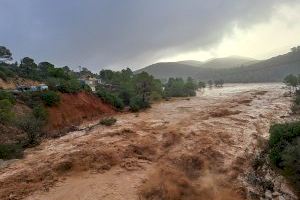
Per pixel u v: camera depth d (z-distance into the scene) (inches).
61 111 1915.6
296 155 823.1
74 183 872.9
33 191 823.7
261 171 916.6
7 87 2487.7
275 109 2160.4
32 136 1344.7
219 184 849.5
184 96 4121.6
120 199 765.9
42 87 2133.4
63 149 1218.0
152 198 768.3
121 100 2701.8
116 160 1044.5
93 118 2078.0
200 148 1154.7
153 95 3376.0
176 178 880.9
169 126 1646.2
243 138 1320.1
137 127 1643.7
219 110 2180.1
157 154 1123.9
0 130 1365.7
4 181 889.5
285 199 743.7
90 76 4574.3
